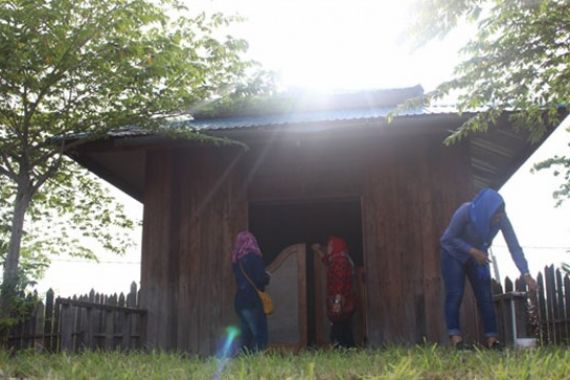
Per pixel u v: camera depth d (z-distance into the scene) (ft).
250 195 33.01
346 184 32.37
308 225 47.50
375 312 30.58
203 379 13.66
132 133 30.78
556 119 27.71
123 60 26.21
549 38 24.34
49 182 38.68
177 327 31.71
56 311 28.22
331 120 29.53
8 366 15.96
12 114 27.22
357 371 14.15
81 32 25.17
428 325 29.99
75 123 28.12
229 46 28.84
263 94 29.81
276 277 31.76
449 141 26.48
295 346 30.76
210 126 30.96
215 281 32.01
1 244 26.99
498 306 25.61
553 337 30.96
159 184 33.04
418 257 30.81
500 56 24.56
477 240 21.02
